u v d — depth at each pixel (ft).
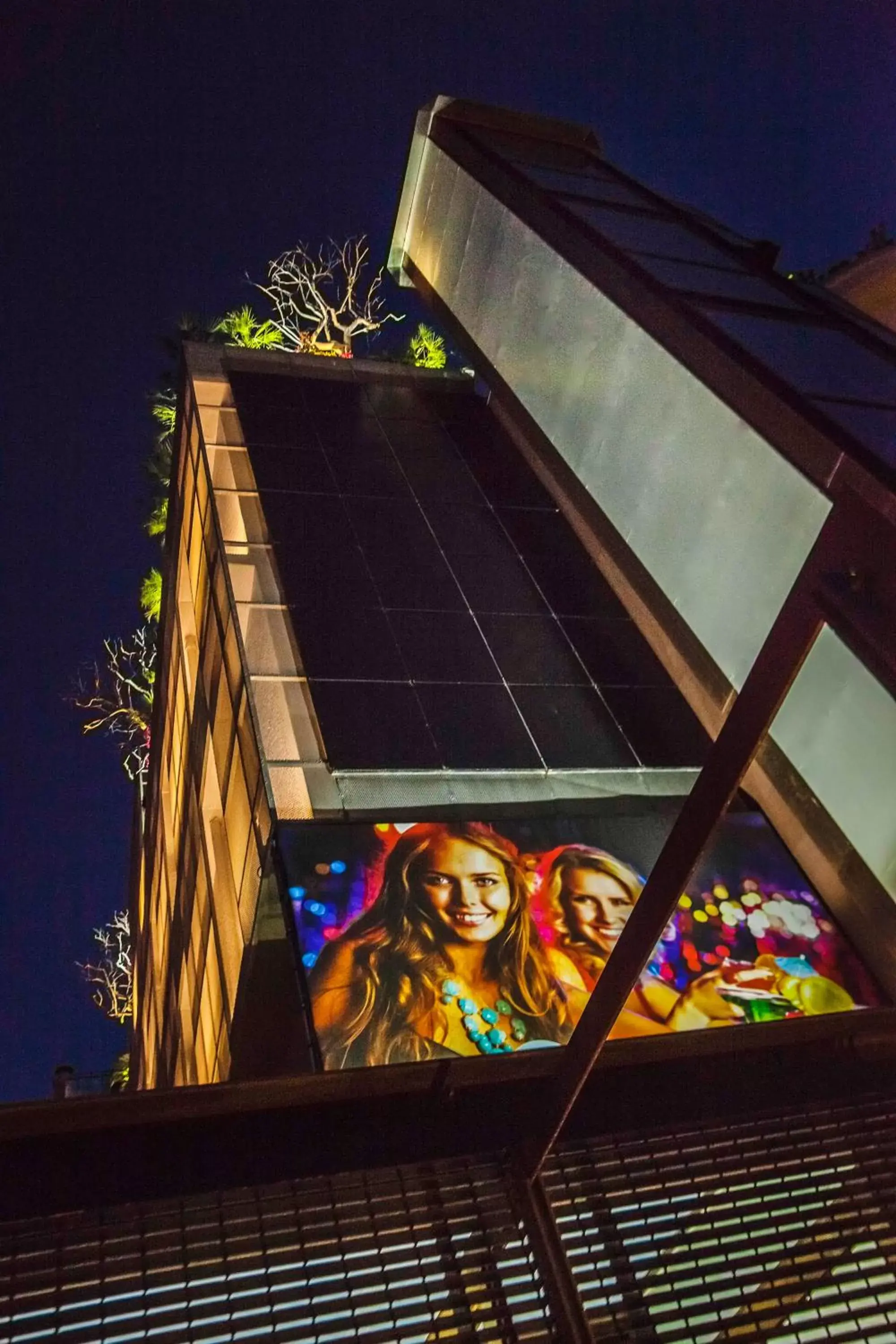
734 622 31.96
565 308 40.06
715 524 32.40
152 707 70.95
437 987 26.86
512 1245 19.24
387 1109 22.35
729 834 32.73
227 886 42.42
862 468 21.50
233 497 48.57
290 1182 19.67
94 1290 17.20
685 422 33.47
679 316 30.42
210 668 47.80
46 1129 20.39
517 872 31.32
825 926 30.42
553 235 38.58
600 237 36.09
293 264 78.69
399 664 40.04
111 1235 18.07
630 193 44.50
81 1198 19.51
